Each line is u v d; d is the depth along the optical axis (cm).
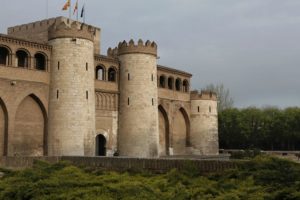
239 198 1911
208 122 7831
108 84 5875
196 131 7756
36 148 4956
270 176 2148
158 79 6969
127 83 5969
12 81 4709
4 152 4634
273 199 1847
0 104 4669
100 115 5703
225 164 2589
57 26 5125
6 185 2341
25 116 4875
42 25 6372
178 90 7562
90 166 3609
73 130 4928
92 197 1930
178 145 7475
